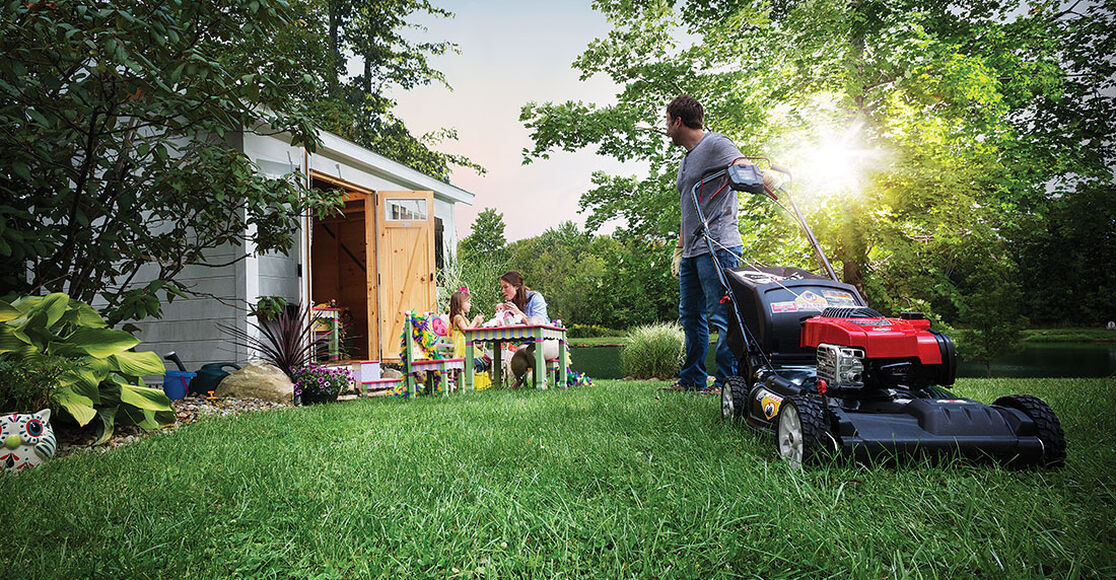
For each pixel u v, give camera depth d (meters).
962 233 10.87
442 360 6.98
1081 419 3.40
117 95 4.16
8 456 3.14
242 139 7.49
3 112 3.86
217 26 4.37
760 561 1.57
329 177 8.98
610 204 11.65
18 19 3.58
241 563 1.69
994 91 10.10
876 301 11.04
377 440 3.38
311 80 5.18
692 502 1.96
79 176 4.49
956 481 2.09
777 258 10.95
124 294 5.18
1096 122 11.82
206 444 3.45
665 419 3.71
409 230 9.80
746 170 3.87
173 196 5.15
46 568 1.65
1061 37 11.77
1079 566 1.42
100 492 2.39
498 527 1.84
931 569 1.47
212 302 7.77
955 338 12.83
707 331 5.51
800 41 10.34
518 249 70.69
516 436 3.22
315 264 11.84
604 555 1.64
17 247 4.06
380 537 1.82
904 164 10.18
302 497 2.21
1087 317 27.92
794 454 2.51
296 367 6.83
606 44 11.13
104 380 4.21
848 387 2.51
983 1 11.86
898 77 10.34
